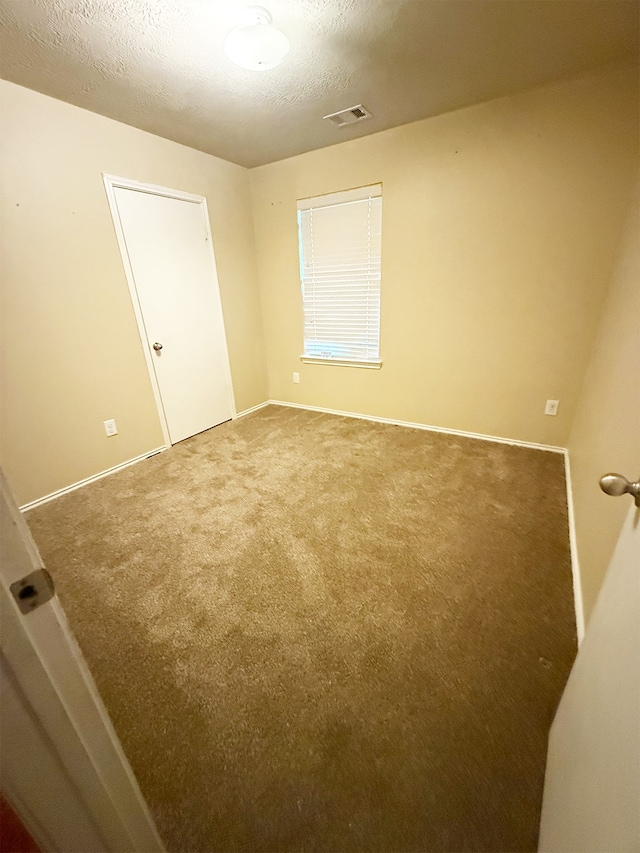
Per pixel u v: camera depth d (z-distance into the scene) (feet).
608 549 3.90
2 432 6.84
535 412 8.95
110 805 1.83
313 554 5.77
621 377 5.03
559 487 7.38
